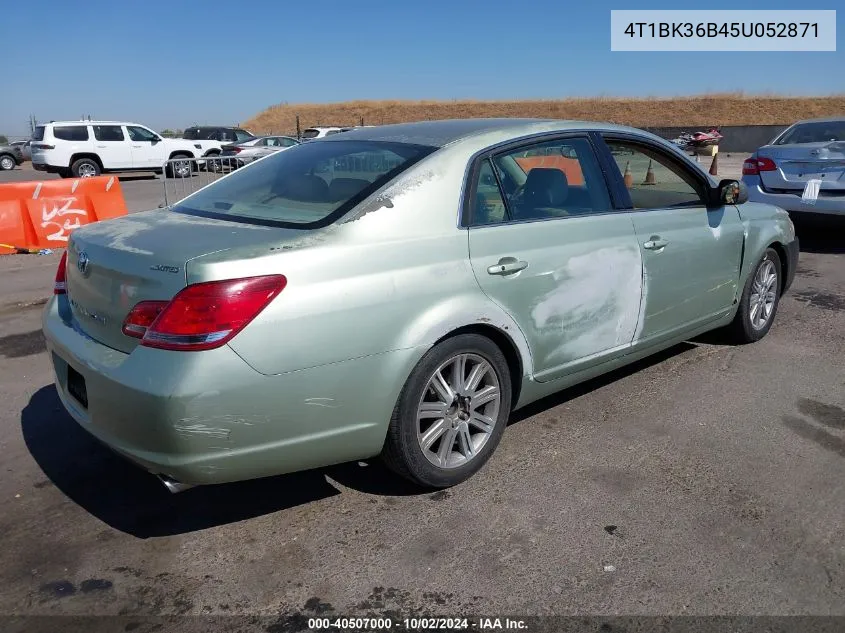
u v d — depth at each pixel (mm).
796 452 3578
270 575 2668
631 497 3166
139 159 22625
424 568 2695
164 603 2520
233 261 2518
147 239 2846
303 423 2672
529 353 3391
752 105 53469
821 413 4035
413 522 2992
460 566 2701
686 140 30516
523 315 3309
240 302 2479
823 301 6430
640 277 3883
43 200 9812
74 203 10047
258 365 2520
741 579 2611
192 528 2980
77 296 3021
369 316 2752
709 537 2867
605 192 3811
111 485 3334
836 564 2695
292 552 2805
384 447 3006
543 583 2600
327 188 3154
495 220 3254
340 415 2754
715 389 4379
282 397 2592
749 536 2871
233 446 2555
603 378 4582
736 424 3896
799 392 4332
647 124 53188
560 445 3660
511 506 3104
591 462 3484
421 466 3066
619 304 3793
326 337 2650
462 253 3062
